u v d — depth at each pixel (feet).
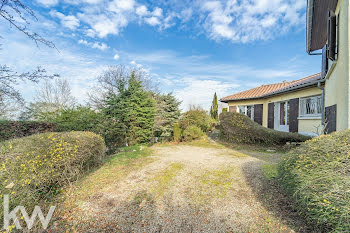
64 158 10.87
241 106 47.96
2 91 13.75
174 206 9.45
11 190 7.45
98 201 10.01
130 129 31.04
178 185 12.04
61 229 7.56
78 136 13.20
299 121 29.86
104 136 26.81
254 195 10.28
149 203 9.78
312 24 21.03
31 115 33.81
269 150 24.45
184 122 39.96
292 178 8.41
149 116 33.94
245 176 13.34
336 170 6.58
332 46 15.52
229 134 31.60
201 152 24.61
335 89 15.93
